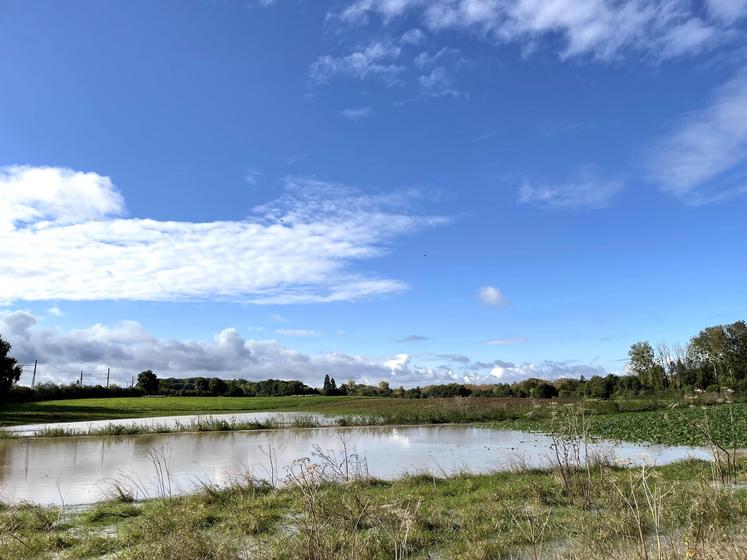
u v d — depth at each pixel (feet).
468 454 69.82
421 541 26.99
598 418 118.83
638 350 242.78
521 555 24.44
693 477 40.70
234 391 365.81
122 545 28.73
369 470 56.90
